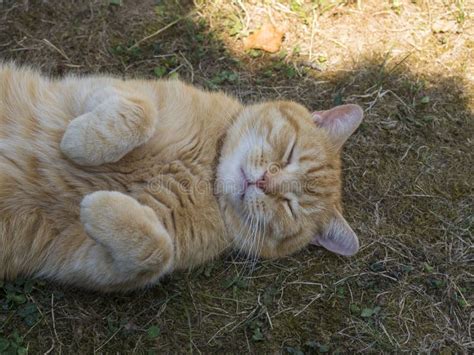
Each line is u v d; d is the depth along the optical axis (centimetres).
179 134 57
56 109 56
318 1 76
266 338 59
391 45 75
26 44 69
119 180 55
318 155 63
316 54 74
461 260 65
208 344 58
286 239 62
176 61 71
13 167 54
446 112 73
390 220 67
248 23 74
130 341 56
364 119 71
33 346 55
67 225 54
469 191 69
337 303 62
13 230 54
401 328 61
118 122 53
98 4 72
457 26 77
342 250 62
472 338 61
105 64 70
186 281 60
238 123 61
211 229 59
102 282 55
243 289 61
